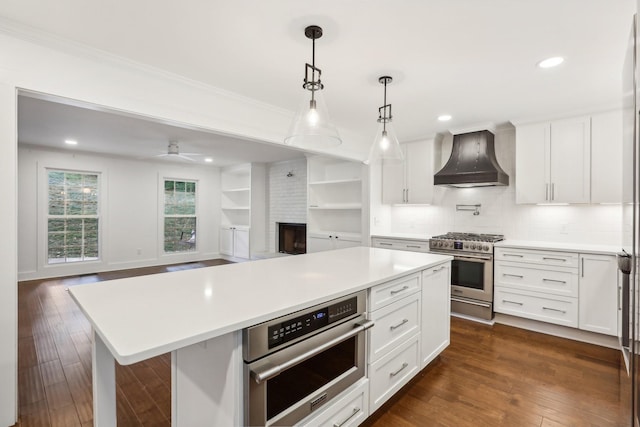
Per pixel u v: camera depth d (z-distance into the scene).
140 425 1.89
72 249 5.82
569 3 1.61
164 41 2.01
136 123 3.82
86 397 2.13
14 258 1.83
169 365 2.62
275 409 1.26
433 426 1.86
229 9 1.69
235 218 8.03
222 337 1.19
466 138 4.00
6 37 1.81
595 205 3.43
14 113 1.83
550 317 3.18
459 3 1.63
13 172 1.82
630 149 1.60
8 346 1.81
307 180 5.73
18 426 1.84
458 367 2.56
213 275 1.89
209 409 1.27
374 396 1.82
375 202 4.72
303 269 2.07
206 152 5.69
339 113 3.42
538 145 3.50
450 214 4.46
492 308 3.55
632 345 1.45
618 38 1.92
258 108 3.12
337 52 2.13
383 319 1.88
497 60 2.22
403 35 1.93
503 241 3.73
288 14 1.73
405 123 3.78
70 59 2.03
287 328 1.29
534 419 1.92
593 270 2.95
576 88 2.69
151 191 6.69
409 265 2.22
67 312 3.79
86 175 5.94
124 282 1.71
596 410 2.00
